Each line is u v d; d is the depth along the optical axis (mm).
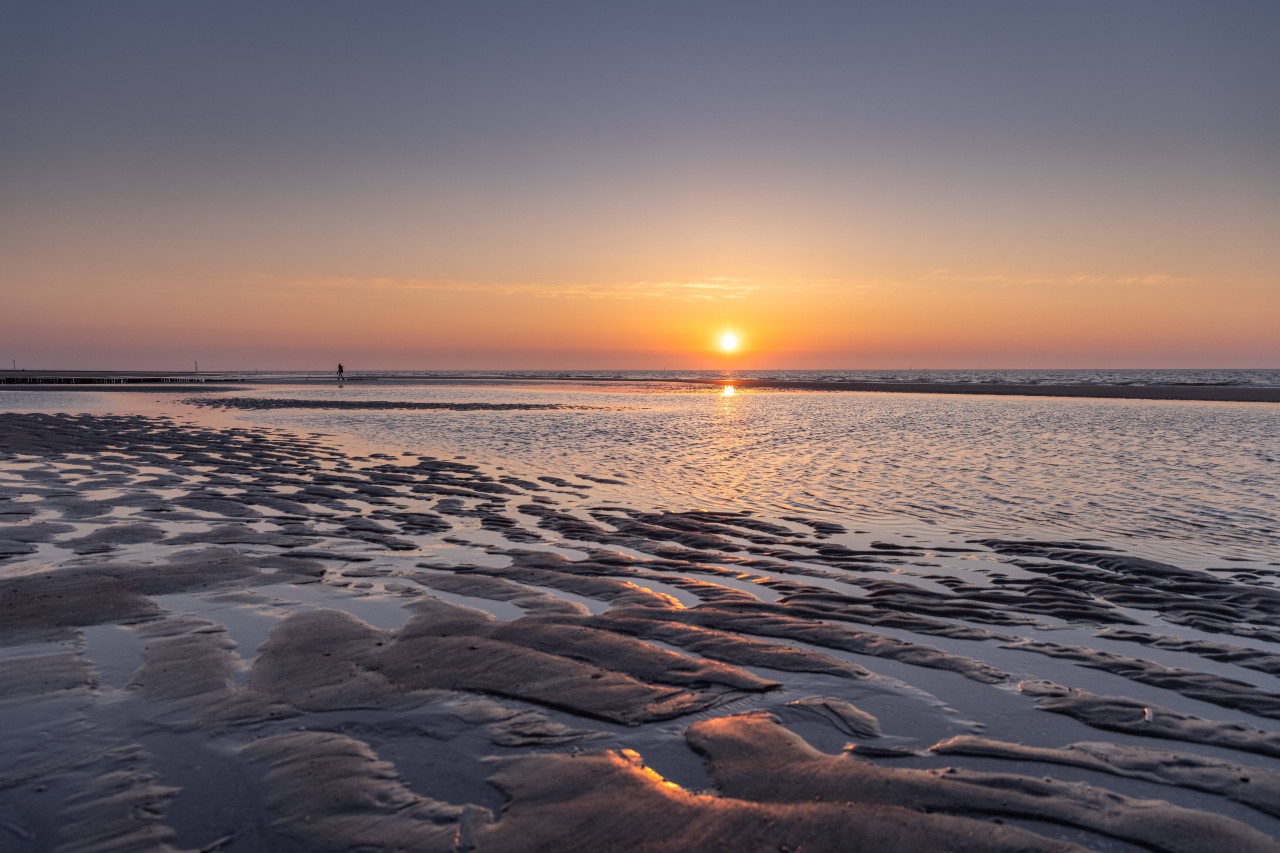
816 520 10688
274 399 45156
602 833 3252
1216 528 10102
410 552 8680
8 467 15539
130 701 4574
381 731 4199
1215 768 3832
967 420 28609
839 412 33656
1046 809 3436
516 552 8719
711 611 6371
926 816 3367
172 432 23734
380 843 3193
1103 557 8523
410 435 23406
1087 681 5000
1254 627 6152
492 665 5133
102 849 3156
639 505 11875
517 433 24062
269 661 5223
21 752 3961
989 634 5957
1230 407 35281
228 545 8883
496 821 3346
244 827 3312
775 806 3443
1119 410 33719
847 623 6195
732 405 39438
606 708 4492
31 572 7566
